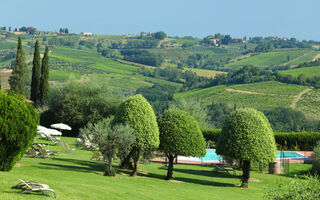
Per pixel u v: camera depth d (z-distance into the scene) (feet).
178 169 99.40
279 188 48.24
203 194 64.39
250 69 548.31
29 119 57.16
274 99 453.17
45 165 71.26
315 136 139.03
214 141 151.23
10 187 45.60
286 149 142.31
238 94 489.26
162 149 77.82
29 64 572.10
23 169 62.54
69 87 167.84
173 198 56.85
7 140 54.80
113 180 65.36
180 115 79.82
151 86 593.83
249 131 78.02
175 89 571.69
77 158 92.17
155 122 76.74
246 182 78.54
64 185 51.39
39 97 189.26
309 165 109.50
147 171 87.56
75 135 165.78
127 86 571.69
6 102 55.16
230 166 110.52
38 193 45.19
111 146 69.82
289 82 496.64
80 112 163.43
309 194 44.47
